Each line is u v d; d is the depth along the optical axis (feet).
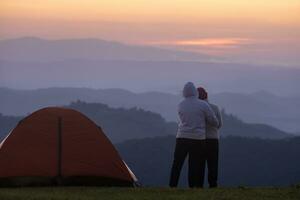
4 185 54.29
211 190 52.54
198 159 58.70
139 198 48.16
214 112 60.29
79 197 48.14
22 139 55.72
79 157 55.93
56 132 56.29
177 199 47.96
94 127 57.21
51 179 55.06
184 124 58.70
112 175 56.34
